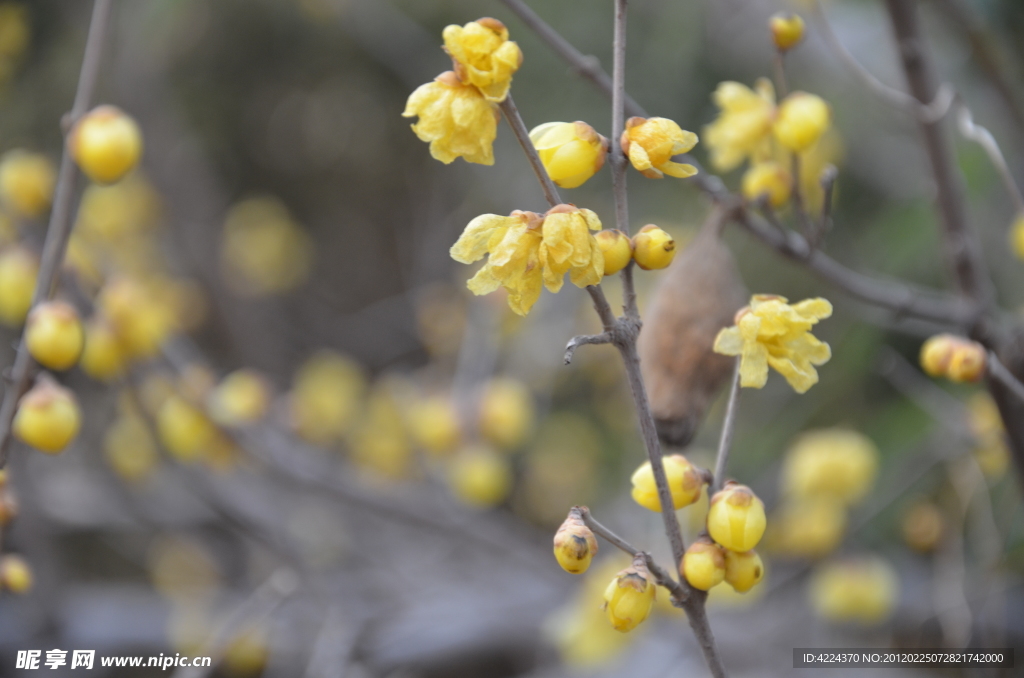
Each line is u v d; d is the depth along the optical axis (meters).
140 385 1.08
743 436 1.39
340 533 1.50
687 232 1.39
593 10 1.51
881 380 1.27
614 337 0.67
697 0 1.41
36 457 1.46
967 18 0.91
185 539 1.61
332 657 0.99
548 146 0.68
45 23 1.68
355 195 2.47
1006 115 0.98
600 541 1.40
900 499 1.19
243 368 2.03
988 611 0.97
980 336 0.81
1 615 1.25
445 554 1.49
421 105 0.67
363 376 1.84
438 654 1.29
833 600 1.05
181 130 2.09
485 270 0.67
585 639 1.11
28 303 0.89
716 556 0.68
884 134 1.38
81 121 0.77
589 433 1.72
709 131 0.78
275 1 2.03
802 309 0.69
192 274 2.01
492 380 1.40
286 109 2.30
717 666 0.68
